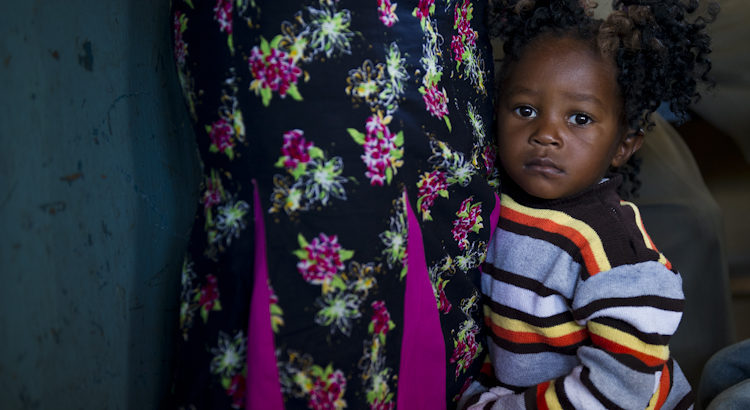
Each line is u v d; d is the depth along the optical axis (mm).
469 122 897
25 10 687
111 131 811
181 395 786
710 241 1261
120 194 828
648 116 976
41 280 716
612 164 1014
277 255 694
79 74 760
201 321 757
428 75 793
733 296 1368
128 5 833
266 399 703
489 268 979
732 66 1341
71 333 762
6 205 669
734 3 1339
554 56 903
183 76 758
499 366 975
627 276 862
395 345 783
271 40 672
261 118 683
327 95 689
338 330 711
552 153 896
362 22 709
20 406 699
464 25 897
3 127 664
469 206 899
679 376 1010
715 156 1501
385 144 728
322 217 694
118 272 831
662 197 1308
